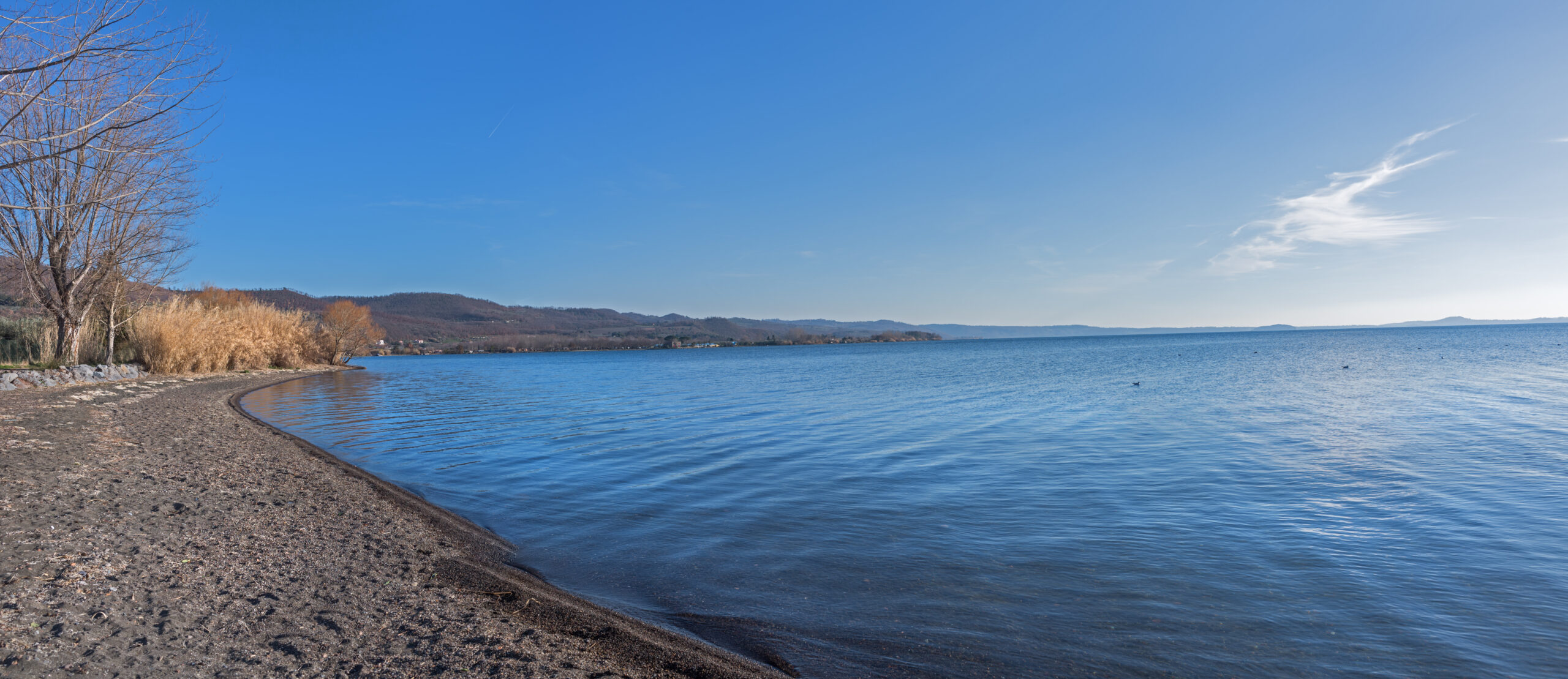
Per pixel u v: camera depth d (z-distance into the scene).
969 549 7.69
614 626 5.38
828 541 7.96
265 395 26.11
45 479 7.91
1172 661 5.04
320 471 10.95
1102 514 9.27
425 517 8.55
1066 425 19.19
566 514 9.17
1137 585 6.56
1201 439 16.31
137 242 23.39
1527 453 13.60
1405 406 22.75
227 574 5.66
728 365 75.00
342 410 22.33
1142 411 22.70
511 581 6.30
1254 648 5.26
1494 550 7.59
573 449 14.73
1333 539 8.05
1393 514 9.15
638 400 27.81
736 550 7.60
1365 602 6.14
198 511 7.47
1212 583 6.61
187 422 14.77
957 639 5.38
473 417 21.16
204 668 4.06
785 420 20.61
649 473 12.07
